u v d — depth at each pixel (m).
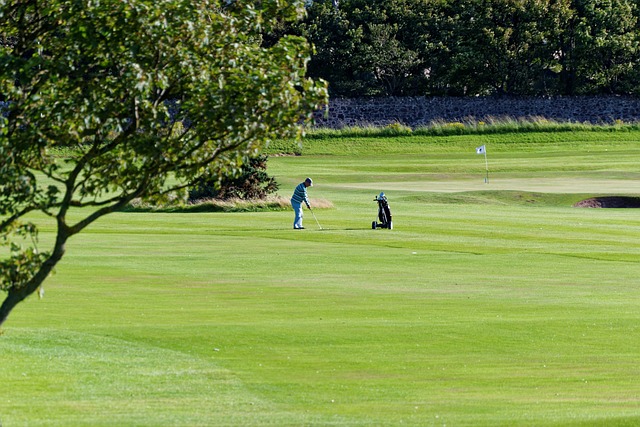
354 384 41.22
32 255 35.53
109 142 37.22
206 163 36.59
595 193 150.38
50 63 34.00
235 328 52.03
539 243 96.75
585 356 47.56
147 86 33.16
